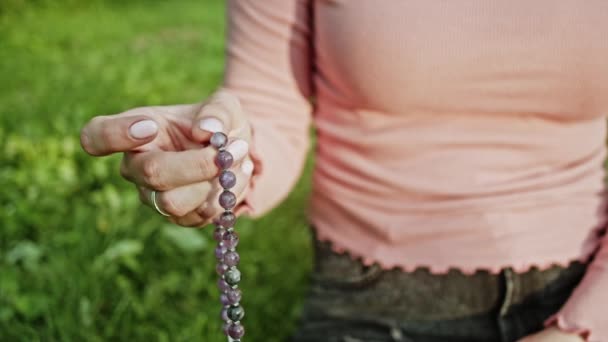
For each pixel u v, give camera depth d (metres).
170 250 1.15
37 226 1.20
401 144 0.64
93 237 1.15
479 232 0.64
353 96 0.65
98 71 2.27
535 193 0.64
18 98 1.94
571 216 0.65
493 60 0.60
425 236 0.65
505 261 0.63
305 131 0.72
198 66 2.44
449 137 0.64
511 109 0.62
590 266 0.63
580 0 0.59
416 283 0.66
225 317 0.57
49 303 0.97
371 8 0.61
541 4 0.60
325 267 0.70
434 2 0.60
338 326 0.69
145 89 2.08
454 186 0.64
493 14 0.60
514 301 0.64
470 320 0.65
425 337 0.67
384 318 0.68
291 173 0.69
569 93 0.61
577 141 0.64
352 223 0.68
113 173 1.38
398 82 0.62
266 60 0.69
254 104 0.69
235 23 0.70
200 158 0.54
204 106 0.56
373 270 0.67
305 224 1.32
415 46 0.60
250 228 1.28
